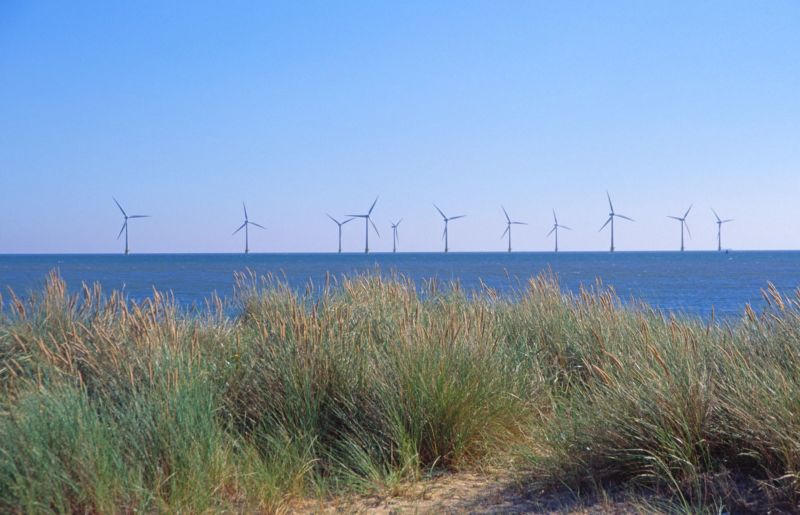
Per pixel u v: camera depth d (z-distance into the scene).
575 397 7.61
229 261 177.75
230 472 6.10
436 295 12.06
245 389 7.47
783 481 5.36
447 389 7.10
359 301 10.30
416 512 5.67
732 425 5.91
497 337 9.19
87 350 7.48
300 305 8.98
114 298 9.21
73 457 5.30
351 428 7.06
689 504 5.38
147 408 6.09
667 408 6.03
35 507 5.00
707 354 7.11
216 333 8.88
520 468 6.61
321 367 7.39
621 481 6.06
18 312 8.77
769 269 95.31
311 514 5.82
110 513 5.15
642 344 7.89
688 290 42.22
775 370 6.11
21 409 5.82
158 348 7.11
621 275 72.81
